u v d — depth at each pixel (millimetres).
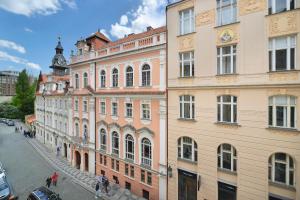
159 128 19125
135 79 21203
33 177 27312
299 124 12023
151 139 19875
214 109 15375
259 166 13438
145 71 20375
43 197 18406
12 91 149000
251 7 13383
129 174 22391
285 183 12695
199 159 16359
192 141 16922
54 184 24469
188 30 16875
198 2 15922
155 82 19297
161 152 18953
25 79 81750
